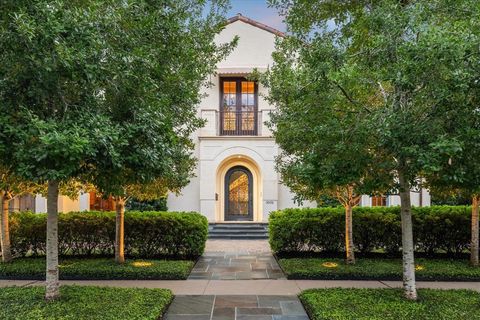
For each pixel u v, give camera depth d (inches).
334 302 199.3
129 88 182.7
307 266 300.4
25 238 344.8
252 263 341.4
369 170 193.5
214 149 577.3
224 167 599.2
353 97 204.1
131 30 188.7
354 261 314.2
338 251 363.6
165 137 204.8
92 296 209.5
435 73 169.0
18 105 168.7
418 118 178.1
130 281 271.1
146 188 302.7
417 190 235.1
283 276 287.9
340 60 194.7
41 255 350.9
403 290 216.8
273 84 306.5
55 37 149.6
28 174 150.6
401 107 183.6
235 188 601.3
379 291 224.7
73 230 348.2
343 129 186.5
